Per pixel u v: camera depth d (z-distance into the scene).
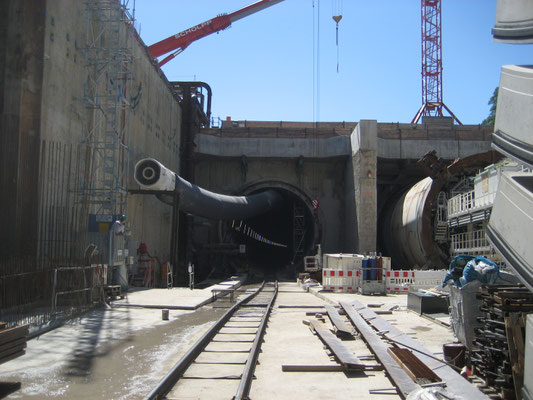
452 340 9.92
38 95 16.61
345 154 41.66
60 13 18.31
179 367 7.20
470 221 24.70
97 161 21.48
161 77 34.81
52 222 15.45
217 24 50.62
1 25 16.52
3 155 15.84
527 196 4.87
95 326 11.62
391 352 7.98
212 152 43.00
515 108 5.22
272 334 11.15
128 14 22.69
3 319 11.15
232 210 35.28
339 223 44.53
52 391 6.38
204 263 43.06
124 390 6.43
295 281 37.72
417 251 30.88
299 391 6.45
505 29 5.66
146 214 29.91
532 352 4.96
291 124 56.53
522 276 4.95
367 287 20.91
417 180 45.28
